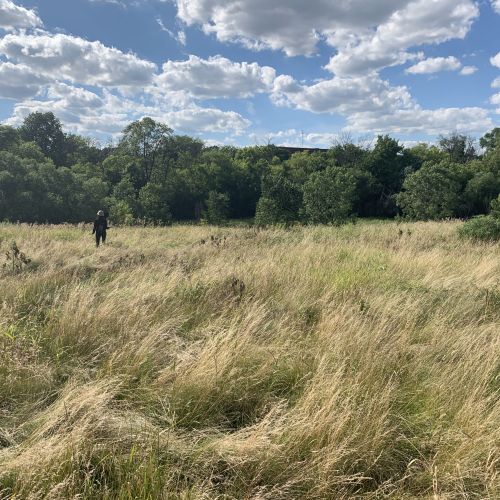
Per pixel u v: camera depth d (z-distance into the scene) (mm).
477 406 3021
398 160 55594
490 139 63625
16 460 2365
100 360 3908
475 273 7543
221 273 7016
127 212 33156
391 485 2475
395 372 3504
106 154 72812
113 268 8078
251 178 59562
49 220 34062
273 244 12430
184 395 3270
